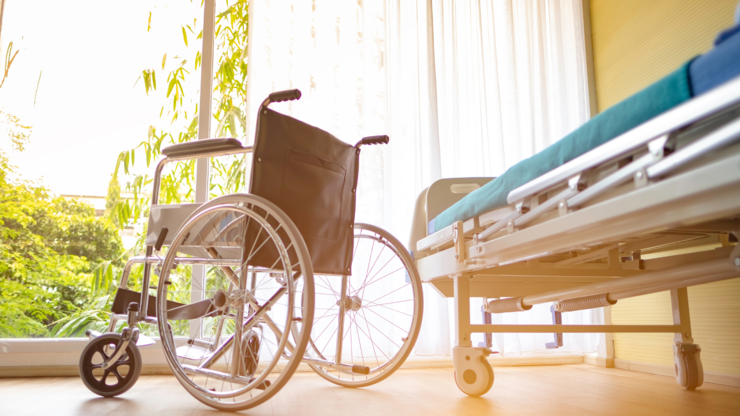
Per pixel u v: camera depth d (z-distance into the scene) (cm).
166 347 153
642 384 195
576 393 174
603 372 235
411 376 222
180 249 175
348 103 266
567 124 284
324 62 266
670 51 230
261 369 232
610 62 275
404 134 270
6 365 227
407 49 278
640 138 80
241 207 146
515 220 124
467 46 283
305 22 268
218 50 283
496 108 274
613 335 261
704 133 77
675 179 73
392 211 260
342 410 146
